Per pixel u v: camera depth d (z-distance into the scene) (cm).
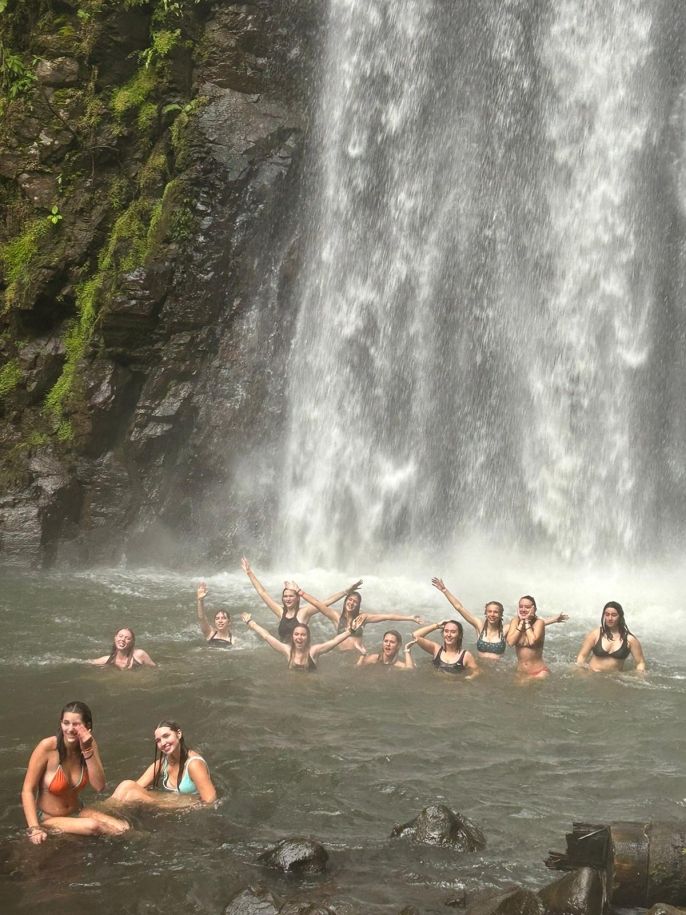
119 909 608
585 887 600
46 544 1994
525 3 2389
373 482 2297
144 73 2244
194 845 696
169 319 2158
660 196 2352
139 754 884
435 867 670
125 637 1191
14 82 2236
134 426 2136
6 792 783
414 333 2358
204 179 2194
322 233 2311
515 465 2342
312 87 2336
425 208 2373
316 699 1084
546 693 1135
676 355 2322
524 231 2370
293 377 2253
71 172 2234
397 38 2402
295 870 658
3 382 2162
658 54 2361
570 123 2386
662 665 1285
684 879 593
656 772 878
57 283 2203
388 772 862
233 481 2180
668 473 2312
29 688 1087
